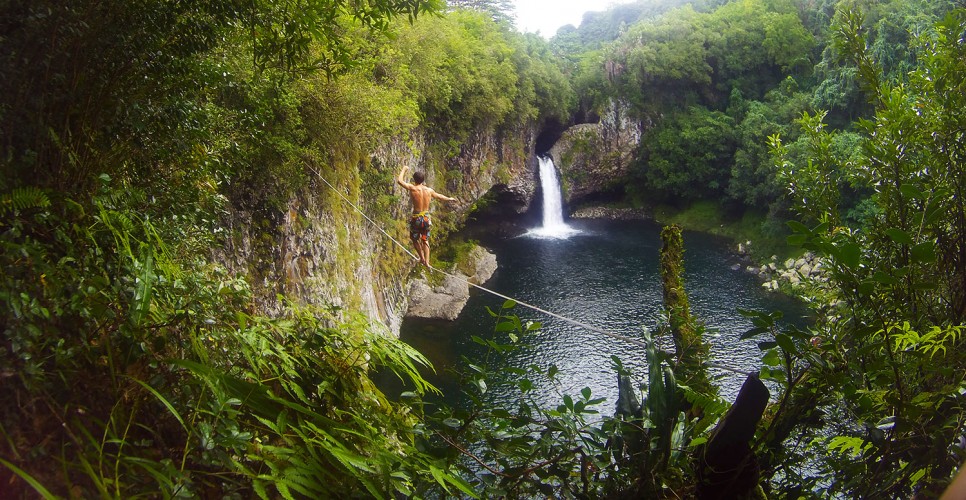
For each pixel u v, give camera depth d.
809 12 43.72
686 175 41.28
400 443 3.01
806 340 3.00
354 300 16.53
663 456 2.86
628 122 42.91
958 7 3.45
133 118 3.57
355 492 2.34
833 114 33.84
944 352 2.78
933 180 3.30
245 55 6.93
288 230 13.06
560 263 31.55
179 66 3.95
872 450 2.92
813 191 4.08
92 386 2.27
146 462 1.88
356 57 13.30
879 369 2.74
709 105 43.88
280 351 2.68
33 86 2.78
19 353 2.02
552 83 38.62
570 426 2.90
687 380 3.45
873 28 26.61
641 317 23.64
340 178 16.06
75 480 2.03
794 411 2.97
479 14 34.38
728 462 2.79
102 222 2.82
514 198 37.19
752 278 29.36
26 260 2.26
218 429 2.11
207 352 2.71
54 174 2.91
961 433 2.47
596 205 44.91
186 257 4.09
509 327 3.07
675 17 44.00
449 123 28.02
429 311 23.25
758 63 42.41
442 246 29.20
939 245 3.24
